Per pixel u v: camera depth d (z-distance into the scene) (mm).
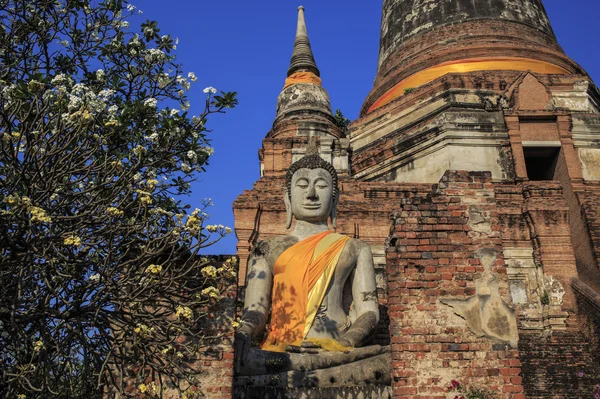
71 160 8125
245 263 16047
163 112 9570
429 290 7977
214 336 7504
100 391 7938
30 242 7453
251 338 8883
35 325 7660
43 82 8625
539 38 25125
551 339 14023
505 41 24188
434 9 26078
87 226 8078
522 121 19422
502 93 20703
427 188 18000
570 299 15422
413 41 25844
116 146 8883
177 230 7727
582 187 17938
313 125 20453
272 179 18188
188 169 9078
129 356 7434
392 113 23109
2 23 9875
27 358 7570
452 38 24734
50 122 8219
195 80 10234
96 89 9852
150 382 7164
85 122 8047
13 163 7727
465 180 8656
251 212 16641
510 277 15969
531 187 16984
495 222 8406
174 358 7277
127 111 8875
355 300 9641
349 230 16234
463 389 7449
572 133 19016
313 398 7891
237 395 7824
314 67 22797
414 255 8164
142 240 8070
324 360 8344
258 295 9578
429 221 8375
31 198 7586
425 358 7605
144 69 10086
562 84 21531
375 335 11891
